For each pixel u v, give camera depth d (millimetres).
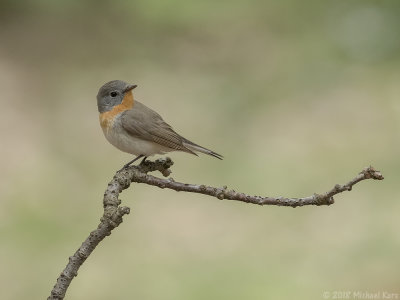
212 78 18859
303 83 18344
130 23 21703
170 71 19250
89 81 18531
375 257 11297
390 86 17844
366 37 20031
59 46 20297
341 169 14461
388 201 13055
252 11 22469
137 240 12039
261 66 19391
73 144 15383
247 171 14492
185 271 11070
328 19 21438
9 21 21453
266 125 16469
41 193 13391
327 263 11195
